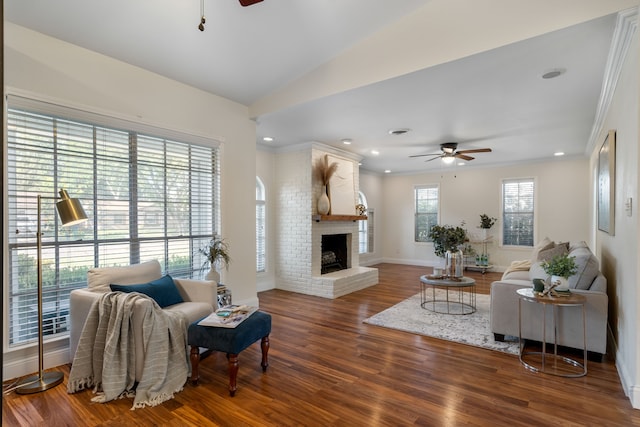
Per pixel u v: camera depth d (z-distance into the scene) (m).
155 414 2.25
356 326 3.95
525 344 3.39
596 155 5.09
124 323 2.49
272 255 6.05
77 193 3.01
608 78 3.02
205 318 2.72
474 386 2.59
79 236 3.02
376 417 2.22
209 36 3.08
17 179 2.69
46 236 2.84
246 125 4.44
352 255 6.59
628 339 2.52
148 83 3.47
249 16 2.89
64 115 2.88
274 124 4.66
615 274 3.12
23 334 2.75
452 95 3.59
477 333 3.69
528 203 7.27
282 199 6.01
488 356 3.12
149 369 2.46
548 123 4.53
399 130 4.91
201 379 2.71
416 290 5.84
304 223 5.71
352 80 3.44
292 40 3.25
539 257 4.38
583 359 3.05
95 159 3.12
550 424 2.14
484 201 7.75
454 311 4.52
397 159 7.14
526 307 3.25
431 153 6.50
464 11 2.80
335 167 5.73
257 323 2.73
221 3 2.72
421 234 8.73
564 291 2.93
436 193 8.48
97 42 2.98
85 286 3.07
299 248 5.77
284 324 4.02
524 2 2.56
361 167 8.23
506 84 3.30
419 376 2.75
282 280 5.98
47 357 2.83
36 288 2.80
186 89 3.81
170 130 3.63
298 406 2.34
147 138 3.50
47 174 2.83
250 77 3.78
